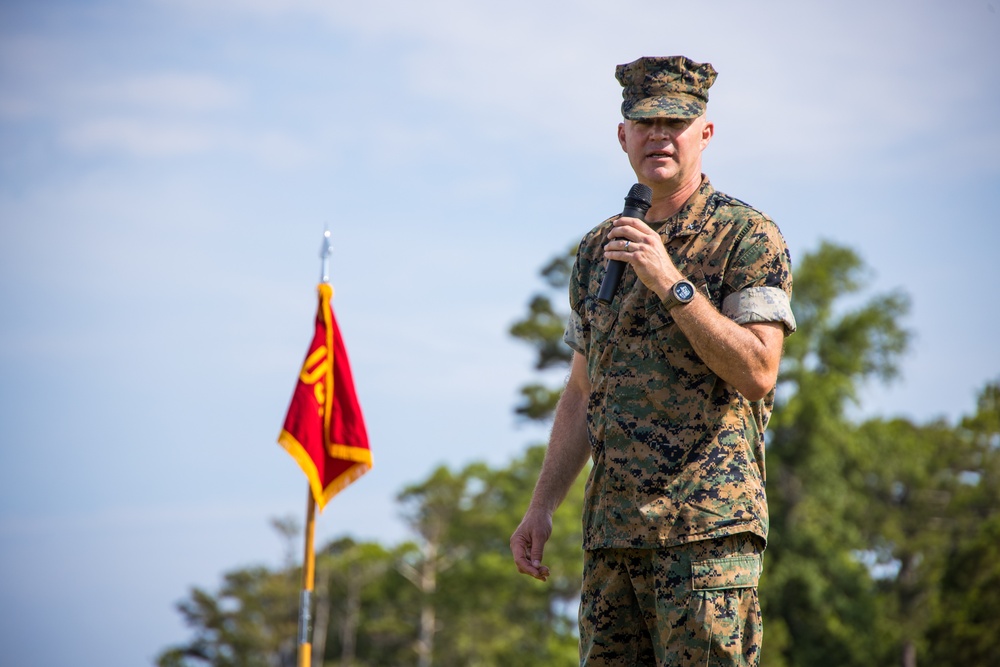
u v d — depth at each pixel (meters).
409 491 84.75
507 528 82.56
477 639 78.00
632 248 6.22
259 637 86.88
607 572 6.54
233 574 89.44
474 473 85.62
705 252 6.48
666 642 6.28
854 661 63.34
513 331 78.88
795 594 64.44
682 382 6.41
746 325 6.29
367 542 85.62
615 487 6.46
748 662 6.27
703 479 6.31
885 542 74.44
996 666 55.88
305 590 14.11
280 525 88.56
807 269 72.50
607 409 6.53
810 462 67.81
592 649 6.58
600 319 6.69
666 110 6.53
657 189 6.68
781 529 66.75
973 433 76.44
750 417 6.49
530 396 79.50
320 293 14.45
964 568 60.03
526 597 78.00
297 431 14.23
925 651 62.62
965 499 73.88
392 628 81.62
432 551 84.19
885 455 74.12
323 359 14.38
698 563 6.25
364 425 14.41
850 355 72.81
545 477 7.34
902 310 73.94
